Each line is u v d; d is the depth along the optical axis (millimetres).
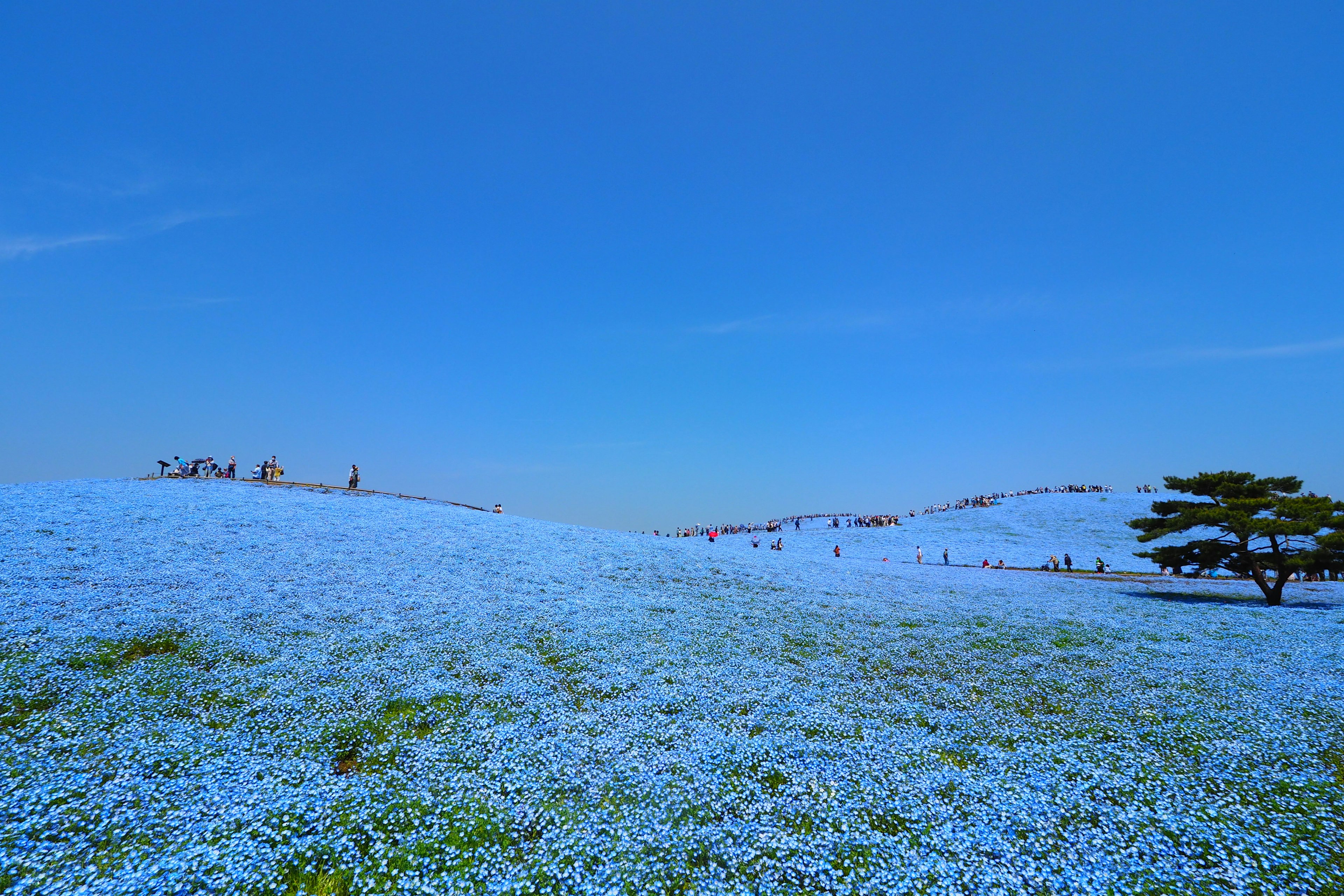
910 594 28031
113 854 7098
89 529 23781
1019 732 11711
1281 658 17234
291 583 19891
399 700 12070
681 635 17984
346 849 7543
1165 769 10086
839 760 10398
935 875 7352
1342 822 8430
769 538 68250
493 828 8133
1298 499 30297
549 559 27766
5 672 11555
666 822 8406
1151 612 25328
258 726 10633
